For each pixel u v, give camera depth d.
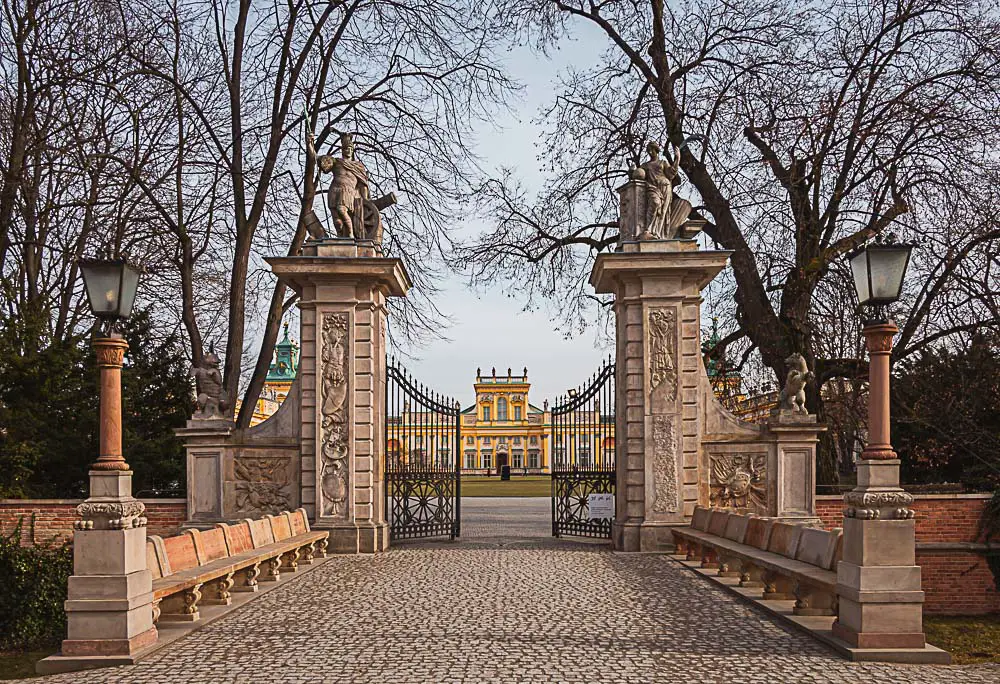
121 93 21.97
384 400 18.50
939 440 19.55
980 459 17.50
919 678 7.84
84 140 21.75
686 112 23.11
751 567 12.77
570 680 7.75
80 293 25.88
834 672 8.02
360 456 17.55
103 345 9.20
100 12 21.92
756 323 22.12
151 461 21.41
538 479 76.19
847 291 21.55
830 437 22.08
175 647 9.14
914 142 21.44
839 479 24.09
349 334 17.69
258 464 17.67
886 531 8.69
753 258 22.20
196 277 26.30
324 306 17.72
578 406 20.36
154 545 10.44
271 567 13.66
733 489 17.55
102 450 9.09
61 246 25.14
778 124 21.70
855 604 8.74
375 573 14.57
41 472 20.31
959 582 16.27
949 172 21.16
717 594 12.29
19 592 12.38
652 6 24.19
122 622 8.66
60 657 8.55
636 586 13.05
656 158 18.28
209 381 17.94
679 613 10.84
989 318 20.95
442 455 20.03
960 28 21.44
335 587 13.08
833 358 22.81
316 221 18.09
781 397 18.19
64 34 21.95
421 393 19.92
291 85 22.88
